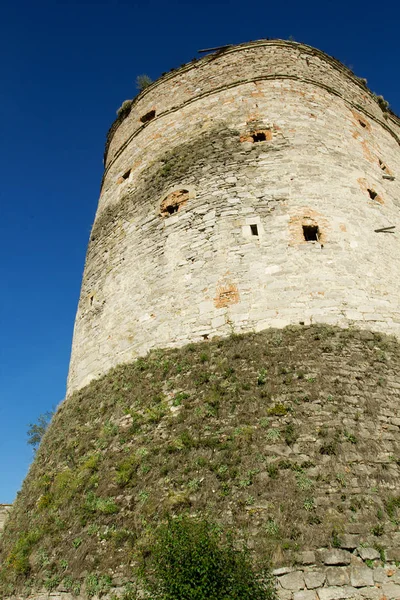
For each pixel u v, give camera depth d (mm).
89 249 15062
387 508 6840
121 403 9750
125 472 8180
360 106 15508
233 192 11797
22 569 7977
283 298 9922
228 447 7734
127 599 6473
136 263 12398
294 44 15484
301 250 10531
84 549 7465
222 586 5414
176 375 9523
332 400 8180
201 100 14719
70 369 12961
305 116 13406
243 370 8945
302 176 11883
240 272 10469
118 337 11570
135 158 15266
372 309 10023
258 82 14273
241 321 9859
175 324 10562
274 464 7305
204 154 13055
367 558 6273
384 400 8406
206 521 6625
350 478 7105
